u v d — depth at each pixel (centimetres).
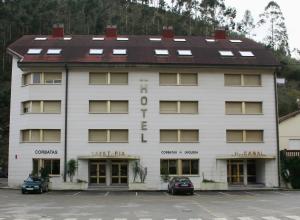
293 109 8419
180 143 4266
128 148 4228
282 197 3206
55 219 1911
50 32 9375
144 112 4278
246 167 4400
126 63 4266
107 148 4222
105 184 4231
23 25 9200
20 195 3450
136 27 10450
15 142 4309
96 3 11781
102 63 4256
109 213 2147
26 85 4303
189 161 4278
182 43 4819
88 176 4197
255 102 4412
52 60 4262
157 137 4253
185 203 2723
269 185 4294
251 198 3131
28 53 4356
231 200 2958
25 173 4194
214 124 4322
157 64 4288
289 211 2200
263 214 2067
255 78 4466
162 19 10925
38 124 4222
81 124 4234
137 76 4331
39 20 9431
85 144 4212
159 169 4212
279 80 6131
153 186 4181
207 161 4269
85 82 4291
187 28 10431
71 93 4272
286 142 5094
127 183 4244
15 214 2119
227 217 1955
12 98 4397
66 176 4156
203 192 3859
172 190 3550
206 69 4369
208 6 11362
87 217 1980
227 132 4341
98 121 4247
